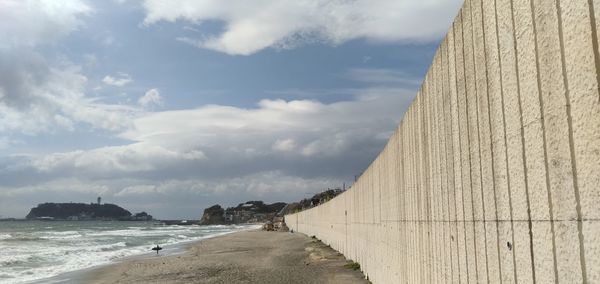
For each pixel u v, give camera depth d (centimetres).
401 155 815
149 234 7938
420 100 626
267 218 19762
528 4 269
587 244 216
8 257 3167
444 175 489
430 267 569
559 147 239
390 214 966
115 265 2625
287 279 1742
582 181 220
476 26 365
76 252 3706
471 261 393
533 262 271
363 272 1562
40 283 1953
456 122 436
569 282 232
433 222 550
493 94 330
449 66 459
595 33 206
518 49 284
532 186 270
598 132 206
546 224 254
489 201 344
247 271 2134
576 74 222
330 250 2811
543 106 254
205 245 4384
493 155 333
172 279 1980
